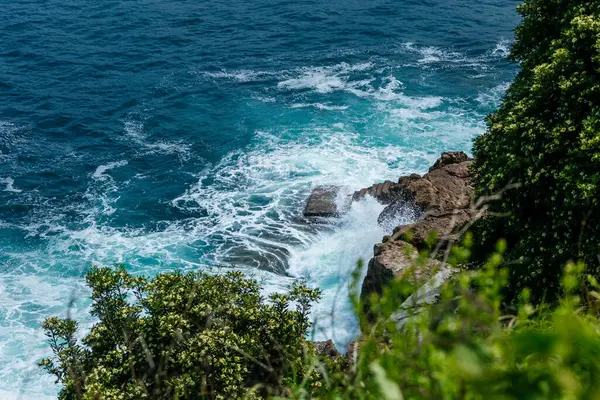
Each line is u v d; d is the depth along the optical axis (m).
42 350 26.53
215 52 65.06
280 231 35.50
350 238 34.25
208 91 56.09
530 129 19.86
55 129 50.03
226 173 42.62
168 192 40.62
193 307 14.62
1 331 27.88
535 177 18.94
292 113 50.81
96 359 14.20
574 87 19.33
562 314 2.50
